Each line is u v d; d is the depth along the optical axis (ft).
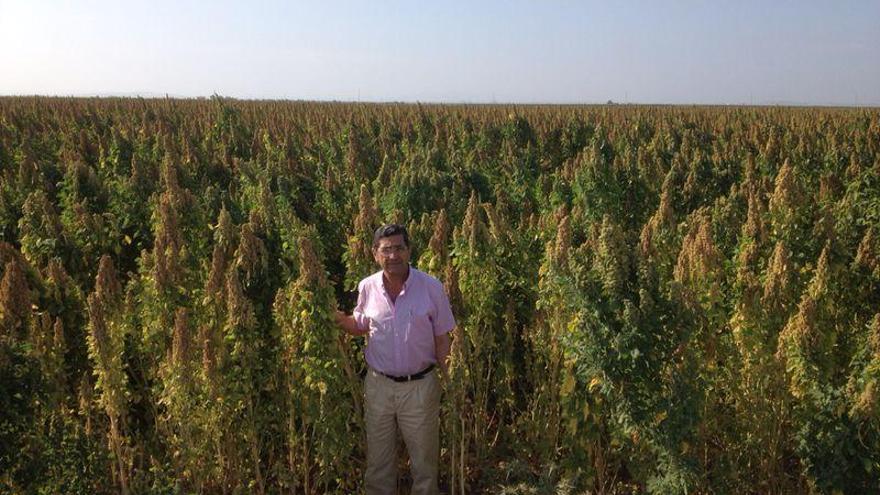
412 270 16.44
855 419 13.41
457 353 16.14
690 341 14.74
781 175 24.95
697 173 42.42
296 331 16.07
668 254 24.02
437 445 17.46
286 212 27.40
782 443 16.39
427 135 71.97
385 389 16.65
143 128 65.51
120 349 16.22
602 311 13.82
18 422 13.03
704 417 15.44
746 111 133.28
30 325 16.48
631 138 64.69
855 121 74.02
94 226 28.84
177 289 18.24
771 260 19.70
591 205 35.40
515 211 37.06
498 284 20.34
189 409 14.98
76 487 14.29
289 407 16.72
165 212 26.68
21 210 31.71
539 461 19.34
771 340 16.33
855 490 13.71
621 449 16.14
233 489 16.58
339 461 16.49
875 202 30.35
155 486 15.15
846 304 21.08
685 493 13.82
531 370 20.27
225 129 73.77
